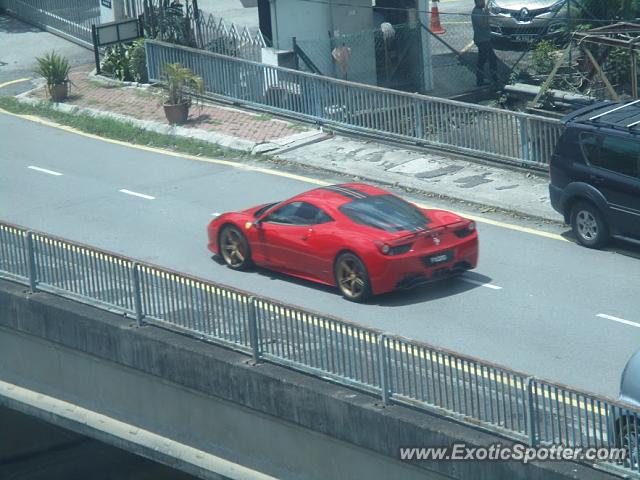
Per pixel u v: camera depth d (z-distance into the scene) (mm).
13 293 19031
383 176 27047
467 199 25250
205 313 16719
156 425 17484
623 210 21359
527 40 37719
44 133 32188
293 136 30062
